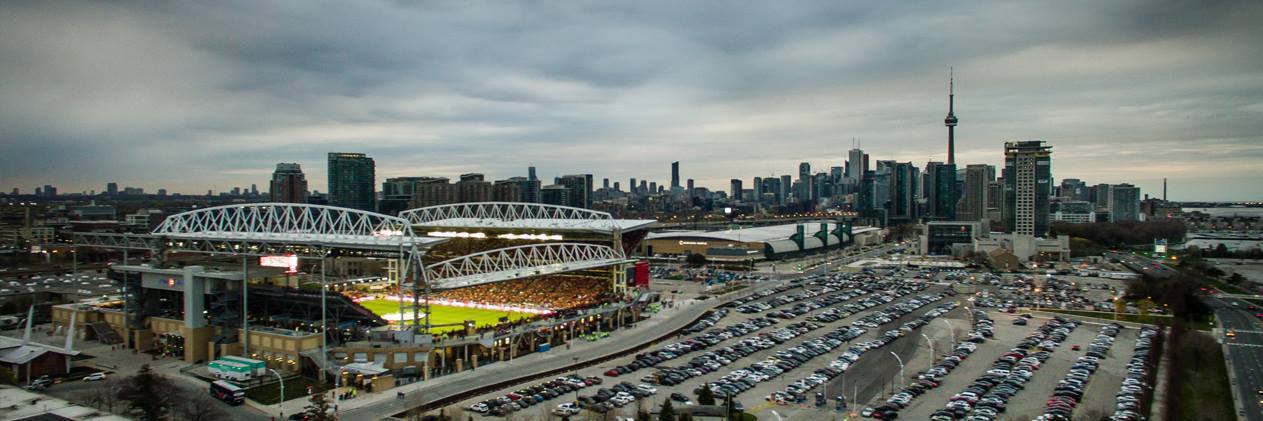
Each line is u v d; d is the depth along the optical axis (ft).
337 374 544.62
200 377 596.70
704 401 499.10
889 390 557.74
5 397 453.58
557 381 570.87
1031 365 619.67
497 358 647.15
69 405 441.68
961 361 650.84
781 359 648.38
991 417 482.28
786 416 494.18
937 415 491.31
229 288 650.84
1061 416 477.36
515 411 501.56
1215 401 533.14
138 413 492.54
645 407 508.53
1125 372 609.83
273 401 522.47
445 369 605.31
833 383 579.48
